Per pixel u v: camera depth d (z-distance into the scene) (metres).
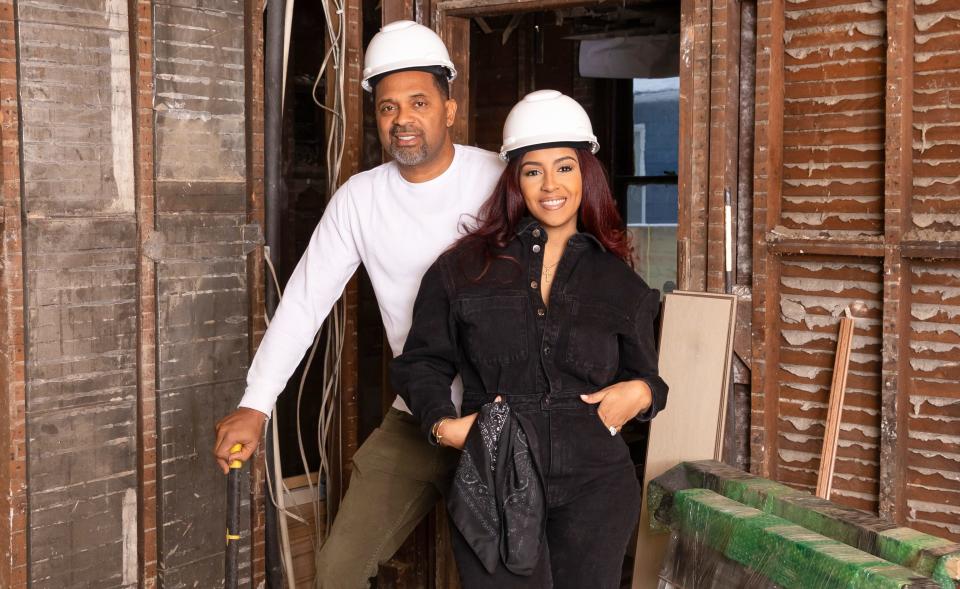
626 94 4.83
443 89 2.16
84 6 2.22
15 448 2.18
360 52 2.92
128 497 2.41
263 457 2.68
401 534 2.41
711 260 2.49
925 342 2.31
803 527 1.90
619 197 4.89
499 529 1.74
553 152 1.86
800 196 2.45
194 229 2.46
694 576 2.02
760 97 2.42
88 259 2.27
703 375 2.33
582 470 1.80
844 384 2.35
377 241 2.25
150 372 2.40
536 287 1.86
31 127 2.14
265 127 2.65
